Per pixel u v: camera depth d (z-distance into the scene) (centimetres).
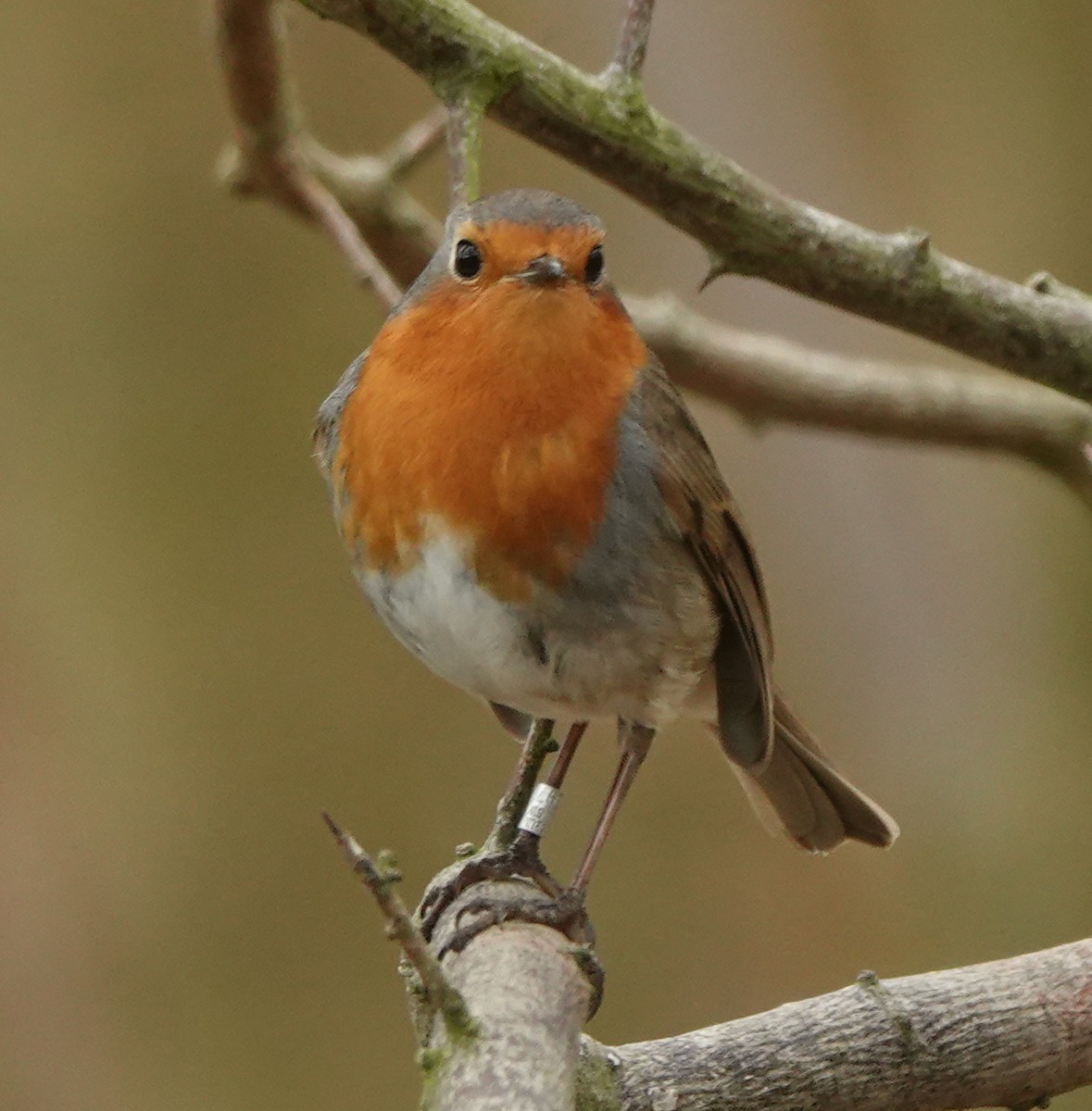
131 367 1143
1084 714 1098
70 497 1130
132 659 1119
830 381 980
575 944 598
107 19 1155
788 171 1163
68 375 1138
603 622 699
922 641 1140
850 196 1155
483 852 665
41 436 1131
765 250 705
